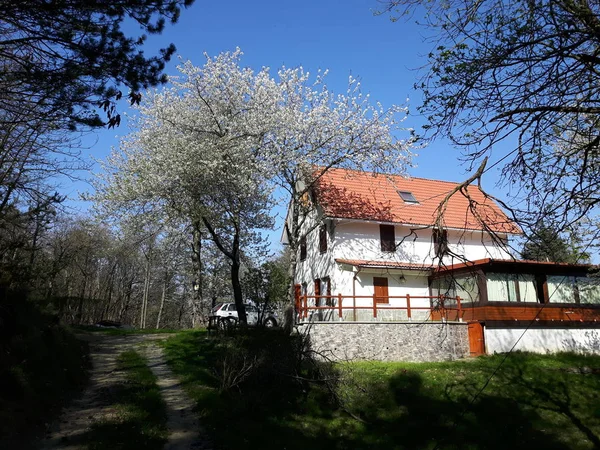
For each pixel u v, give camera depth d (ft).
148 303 186.60
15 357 33.04
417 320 66.44
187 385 42.63
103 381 42.42
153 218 74.54
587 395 49.39
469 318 69.05
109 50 26.27
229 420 34.58
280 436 33.53
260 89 71.77
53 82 25.79
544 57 20.61
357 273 76.28
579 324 70.49
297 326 63.10
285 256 149.38
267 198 74.23
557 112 21.43
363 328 63.00
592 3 21.01
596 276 65.00
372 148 72.64
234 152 68.08
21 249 43.75
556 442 37.04
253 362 41.98
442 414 41.60
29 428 27.66
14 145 39.91
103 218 76.13
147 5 26.53
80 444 26.81
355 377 46.88
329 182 84.89
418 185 94.89
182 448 28.84
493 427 39.68
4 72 24.97
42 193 42.45
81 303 119.75
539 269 70.33
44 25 25.00
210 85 72.49
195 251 95.71
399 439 36.19
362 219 78.38
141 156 75.41
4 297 37.52
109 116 27.27
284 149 69.87
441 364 60.29
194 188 71.10
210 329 73.92
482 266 67.62
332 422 38.19
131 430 29.76
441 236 20.93
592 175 22.80
